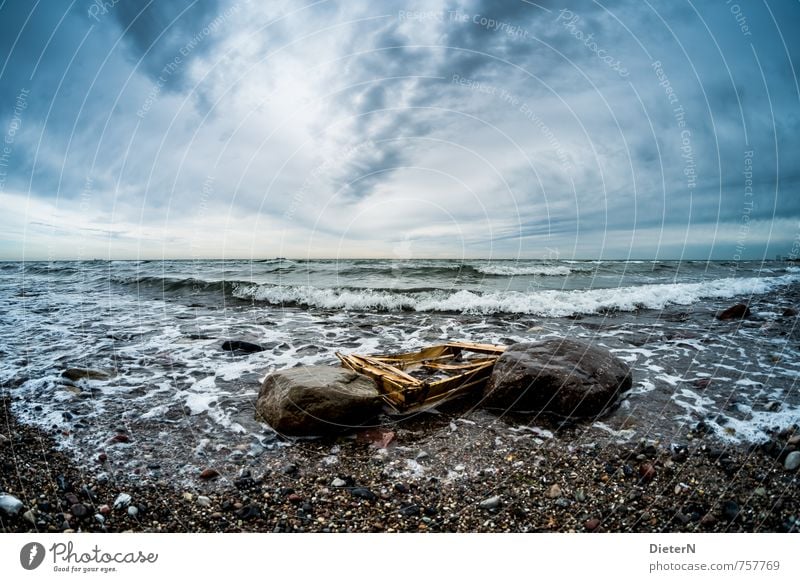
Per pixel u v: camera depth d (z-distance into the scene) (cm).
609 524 90
